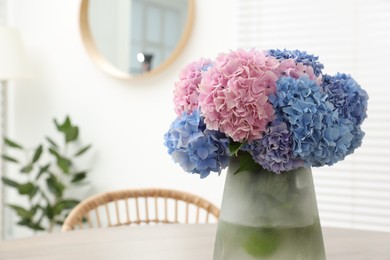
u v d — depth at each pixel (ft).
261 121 3.00
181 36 9.11
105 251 4.39
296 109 2.95
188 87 3.26
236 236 3.22
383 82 7.70
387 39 7.68
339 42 8.00
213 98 3.00
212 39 8.88
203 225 5.49
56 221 9.88
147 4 9.44
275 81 3.05
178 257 4.22
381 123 7.70
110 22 9.80
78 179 9.81
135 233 5.08
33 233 10.82
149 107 9.46
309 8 8.18
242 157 3.18
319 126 2.96
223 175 8.85
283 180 3.18
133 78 9.48
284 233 3.17
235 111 2.96
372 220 7.78
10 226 11.24
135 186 9.63
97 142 10.01
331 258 4.13
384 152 7.68
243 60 3.04
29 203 10.80
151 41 9.41
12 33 9.93
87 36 10.00
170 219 9.34
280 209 3.17
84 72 10.12
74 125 10.23
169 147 3.24
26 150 10.39
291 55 3.33
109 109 9.87
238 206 3.23
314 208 3.29
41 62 10.61
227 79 3.00
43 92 10.61
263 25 8.52
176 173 9.25
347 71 7.95
